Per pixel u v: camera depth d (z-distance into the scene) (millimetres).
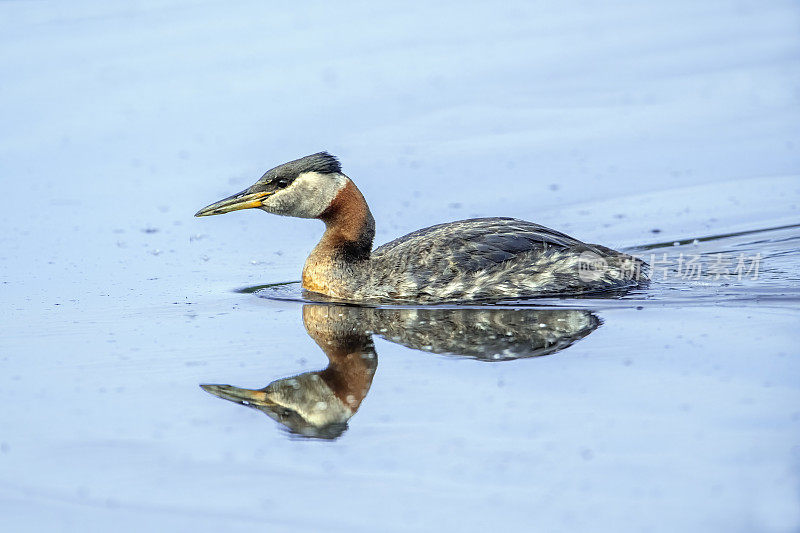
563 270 15273
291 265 17359
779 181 19703
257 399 11703
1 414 11367
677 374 11664
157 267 17062
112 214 19500
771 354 12102
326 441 10688
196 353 13062
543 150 21453
